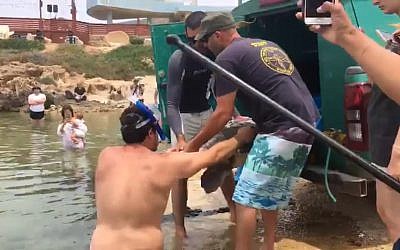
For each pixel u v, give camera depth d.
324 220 5.88
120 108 27.88
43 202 7.31
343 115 5.06
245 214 4.50
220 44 4.70
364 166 2.81
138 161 3.98
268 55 4.44
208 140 4.60
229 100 4.44
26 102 27.67
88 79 35.78
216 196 7.15
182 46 3.51
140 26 58.50
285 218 6.02
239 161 4.98
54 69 34.38
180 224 5.54
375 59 2.19
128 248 3.78
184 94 5.66
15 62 34.84
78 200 7.39
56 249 5.32
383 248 4.98
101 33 56.81
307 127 3.08
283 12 6.35
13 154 11.72
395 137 2.80
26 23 53.84
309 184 7.48
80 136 12.30
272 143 4.36
